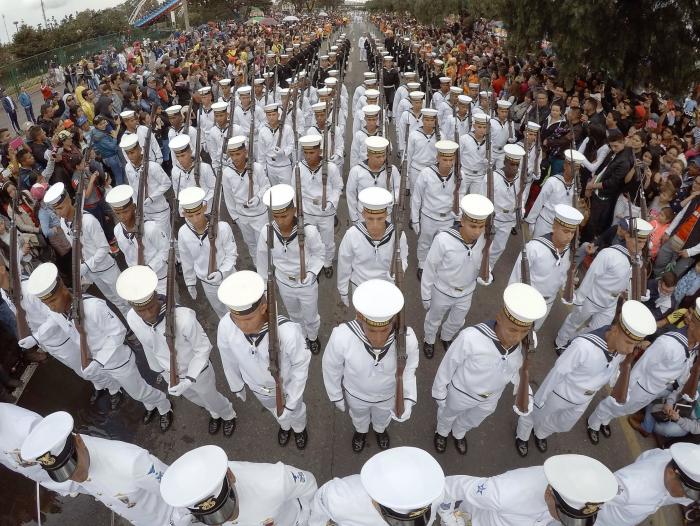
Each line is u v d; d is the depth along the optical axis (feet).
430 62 59.36
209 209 24.49
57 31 126.72
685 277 18.44
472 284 17.52
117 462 10.48
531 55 52.95
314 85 51.13
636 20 33.94
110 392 17.85
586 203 24.44
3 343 18.52
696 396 14.08
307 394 18.38
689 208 20.17
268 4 241.96
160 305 13.92
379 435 16.20
